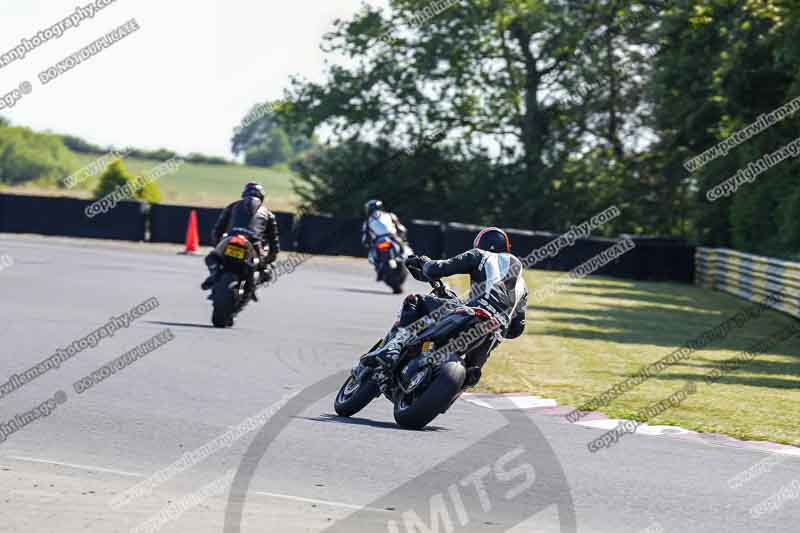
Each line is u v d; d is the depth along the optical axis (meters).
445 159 180.00
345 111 177.25
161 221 135.62
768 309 88.12
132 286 77.38
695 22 123.50
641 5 163.00
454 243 130.25
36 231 135.50
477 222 175.75
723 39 129.12
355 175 179.38
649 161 172.38
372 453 28.14
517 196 172.62
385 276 85.56
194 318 59.69
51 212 135.50
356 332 57.91
